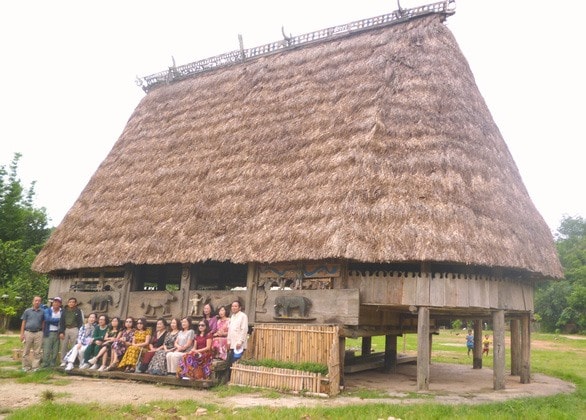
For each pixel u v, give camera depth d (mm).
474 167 13930
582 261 66375
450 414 9367
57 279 19562
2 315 32750
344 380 13766
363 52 17500
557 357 26719
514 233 13430
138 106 23188
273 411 9328
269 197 14930
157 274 20594
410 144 14148
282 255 13078
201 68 22781
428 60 16078
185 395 11273
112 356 13930
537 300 62531
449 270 14219
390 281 13055
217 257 14250
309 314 13367
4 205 39656
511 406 10258
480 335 19078
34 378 12875
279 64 19734
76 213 19500
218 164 17281
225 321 13414
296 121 16797
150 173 18953
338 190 13586
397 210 12758
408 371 17609
